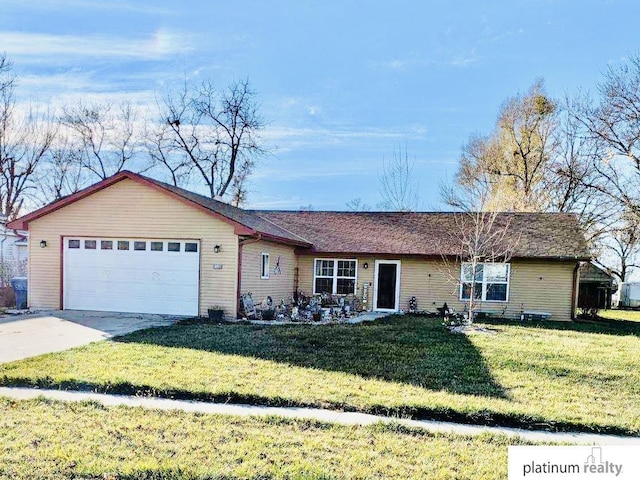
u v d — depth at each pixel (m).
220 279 14.23
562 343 10.97
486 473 4.35
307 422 5.50
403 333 11.80
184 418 5.52
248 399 6.23
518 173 31.61
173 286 14.50
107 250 14.92
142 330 11.41
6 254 19.95
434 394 6.57
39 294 15.23
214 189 33.31
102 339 10.16
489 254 16.77
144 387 6.54
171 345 9.48
